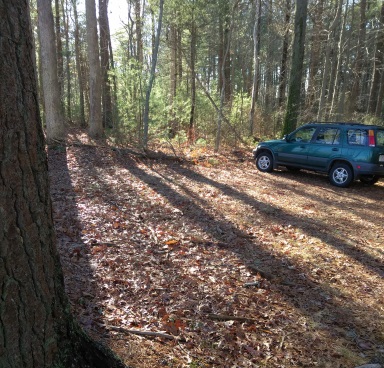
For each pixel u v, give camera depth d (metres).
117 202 7.68
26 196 1.85
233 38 22.30
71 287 4.04
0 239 1.75
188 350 3.22
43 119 19.70
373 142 9.66
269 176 11.42
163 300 3.97
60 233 5.62
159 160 12.95
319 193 9.44
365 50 21.00
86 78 26.94
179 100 16.75
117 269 4.59
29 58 1.82
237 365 3.10
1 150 1.71
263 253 5.46
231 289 4.34
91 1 15.70
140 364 2.96
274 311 3.96
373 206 8.33
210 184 9.87
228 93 23.03
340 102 19.62
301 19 14.27
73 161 11.69
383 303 4.21
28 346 1.94
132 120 15.30
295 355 3.29
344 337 3.58
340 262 5.25
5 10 1.67
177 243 5.63
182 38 19.69
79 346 2.30
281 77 20.98
